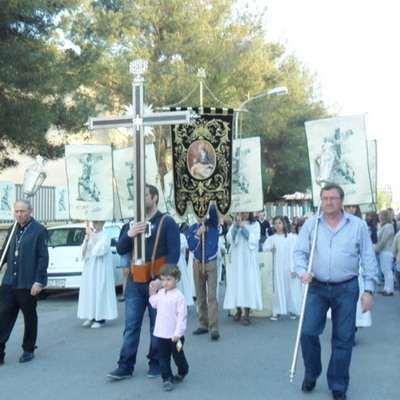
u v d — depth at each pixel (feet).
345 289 19.01
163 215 21.44
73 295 46.65
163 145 76.07
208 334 30.12
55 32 53.52
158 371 21.88
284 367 23.25
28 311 24.31
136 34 77.46
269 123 108.27
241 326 32.45
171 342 20.34
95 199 33.24
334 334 19.17
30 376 22.26
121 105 74.64
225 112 30.09
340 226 19.10
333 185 19.12
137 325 21.49
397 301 42.29
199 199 29.96
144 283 21.21
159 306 20.43
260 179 31.73
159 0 79.05
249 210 31.78
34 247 24.11
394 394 19.92
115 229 48.14
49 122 51.16
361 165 24.13
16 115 49.60
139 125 21.54
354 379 21.74
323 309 19.40
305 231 19.69
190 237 30.01
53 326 33.12
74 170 33.47
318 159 23.30
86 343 28.32
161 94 74.64
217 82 82.38
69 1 52.47
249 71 100.42
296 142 125.29
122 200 36.09
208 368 23.21
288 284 35.12
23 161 80.53
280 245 35.17
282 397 19.42
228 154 30.14
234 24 90.33
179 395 19.76
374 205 28.63
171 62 77.92
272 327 32.12
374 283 18.98
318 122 24.40
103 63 70.03
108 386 20.83
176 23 79.97
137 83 21.76
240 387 20.61
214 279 29.22
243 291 32.68
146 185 21.58
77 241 44.96
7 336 24.21
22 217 24.18
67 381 21.53
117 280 46.06
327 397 19.36
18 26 49.83
